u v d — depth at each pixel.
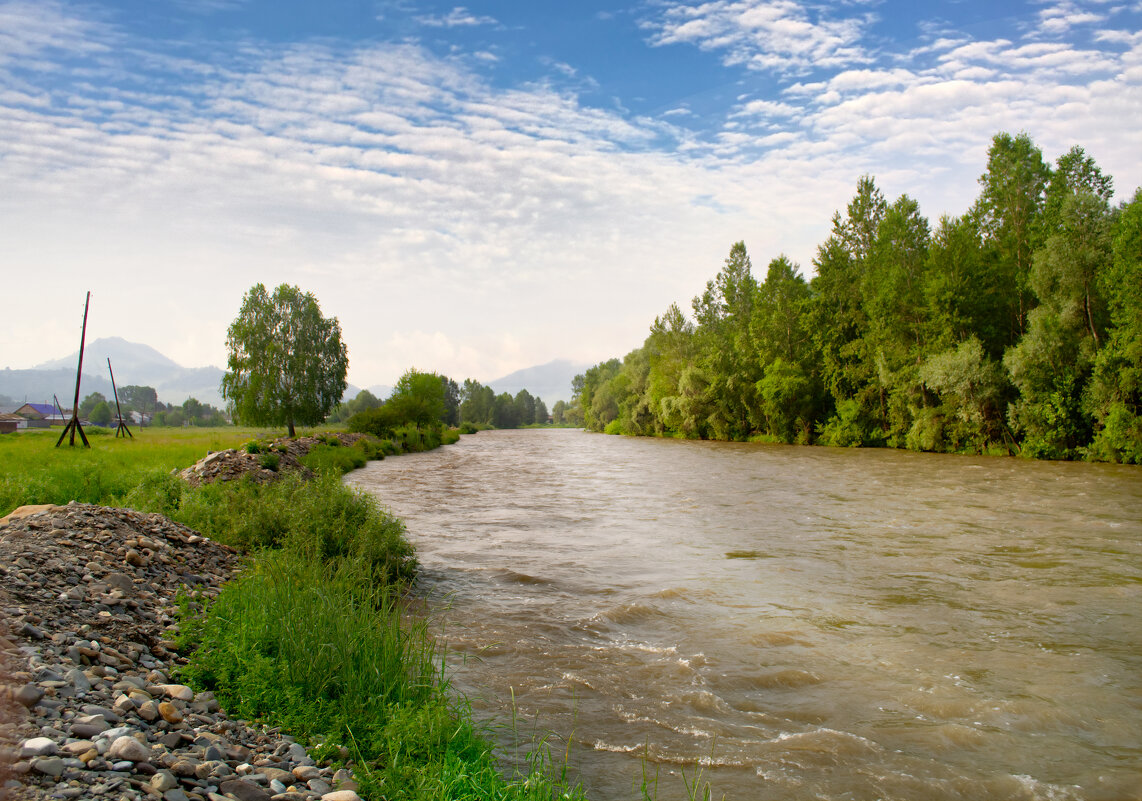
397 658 6.53
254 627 6.53
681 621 9.55
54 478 16.33
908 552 14.02
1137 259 31.89
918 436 45.72
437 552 14.39
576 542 15.55
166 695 5.31
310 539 11.02
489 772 4.85
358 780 4.58
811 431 60.69
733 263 79.19
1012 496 22.39
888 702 6.81
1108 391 33.25
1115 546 14.27
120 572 7.90
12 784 3.36
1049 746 5.88
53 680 4.86
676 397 80.12
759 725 6.30
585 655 8.16
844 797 5.03
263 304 62.25
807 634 8.96
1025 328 43.44
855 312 55.28
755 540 15.62
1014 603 10.29
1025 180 44.25
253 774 4.32
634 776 5.30
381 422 65.06
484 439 100.75
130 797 3.51
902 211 53.84
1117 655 8.10
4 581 6.58
